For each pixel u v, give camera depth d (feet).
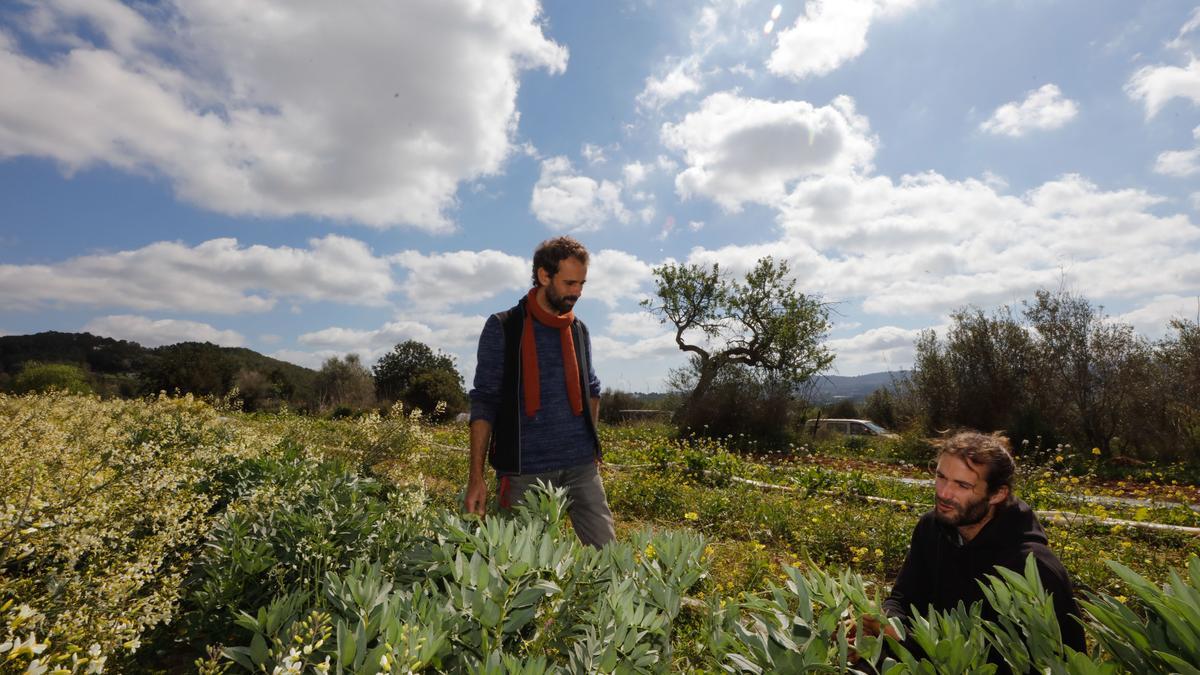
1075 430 47.47
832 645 4.55
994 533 6.76
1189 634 3.65
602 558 6.96
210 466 15.48
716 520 21.95
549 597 5.99
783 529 20.33
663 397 74.28
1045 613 4.21
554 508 7.77
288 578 9.39
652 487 25.43
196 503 10.21
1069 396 48.21
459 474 26.94
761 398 57.57
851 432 64.28
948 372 51.60
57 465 7.55
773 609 4.85
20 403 19.06
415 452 21.18
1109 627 4.07
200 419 21.71
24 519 6.06
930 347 53.72
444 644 5.03
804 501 25.26
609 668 5.04
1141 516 20.79
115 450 9.28
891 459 46.50
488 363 10.01
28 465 7.15
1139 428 45.06
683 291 77.46
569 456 10.15
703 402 57.41
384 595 5.53
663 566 7.36
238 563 9.05
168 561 9.34
